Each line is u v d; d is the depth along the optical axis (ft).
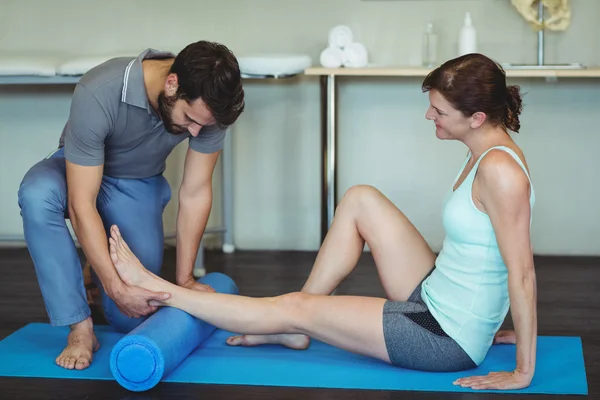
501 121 7.03
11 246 14.10
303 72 11.96
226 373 7.60
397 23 13.16
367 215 7.66
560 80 12.99
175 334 7.54
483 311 7.10
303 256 13.41
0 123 13.99
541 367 7.66
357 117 13.43
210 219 14.06
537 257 13.23
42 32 13.70
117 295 7.86
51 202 7.86
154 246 8.89
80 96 7.58
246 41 13.44
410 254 7.55
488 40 13.02
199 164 8.46
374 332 7.25
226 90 6.89
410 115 13.34
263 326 7.61
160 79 7.64
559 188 13.26
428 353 7.23
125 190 8.69
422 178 13.48
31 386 7.45
